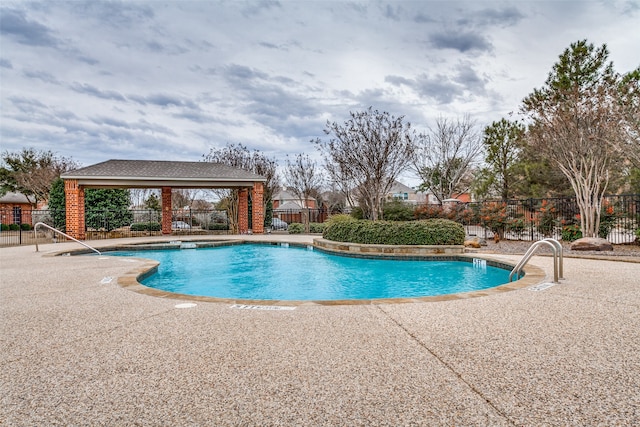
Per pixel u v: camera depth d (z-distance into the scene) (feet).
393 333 13.01
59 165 108.58
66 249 44.50
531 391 8.55
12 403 8.17
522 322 14.15
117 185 64.44
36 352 11.34
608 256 33.22
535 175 64.49
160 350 11.45
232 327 13.85
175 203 134.72
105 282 23.22
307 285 30.96
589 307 16.30
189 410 7.83
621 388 8.64
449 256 37.99
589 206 41.24
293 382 9.15
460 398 8.25
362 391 8.64
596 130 38.81
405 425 7.19
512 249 41.70
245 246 55.16
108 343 12.12
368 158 59.11
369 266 38.04
